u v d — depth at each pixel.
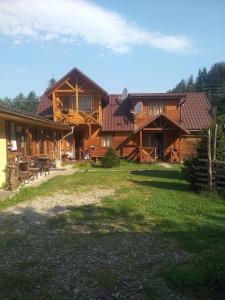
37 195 14.05
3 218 10.53
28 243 8.27
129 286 6.14
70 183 17.42
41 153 25.36
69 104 33.03
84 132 33.00
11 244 8.21
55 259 7.31
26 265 7.02
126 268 6.85
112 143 33.06
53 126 24.05
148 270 6.75
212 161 14.27
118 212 11.02
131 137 32.78
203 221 10.02
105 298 5.76
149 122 29.88
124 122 33.16
